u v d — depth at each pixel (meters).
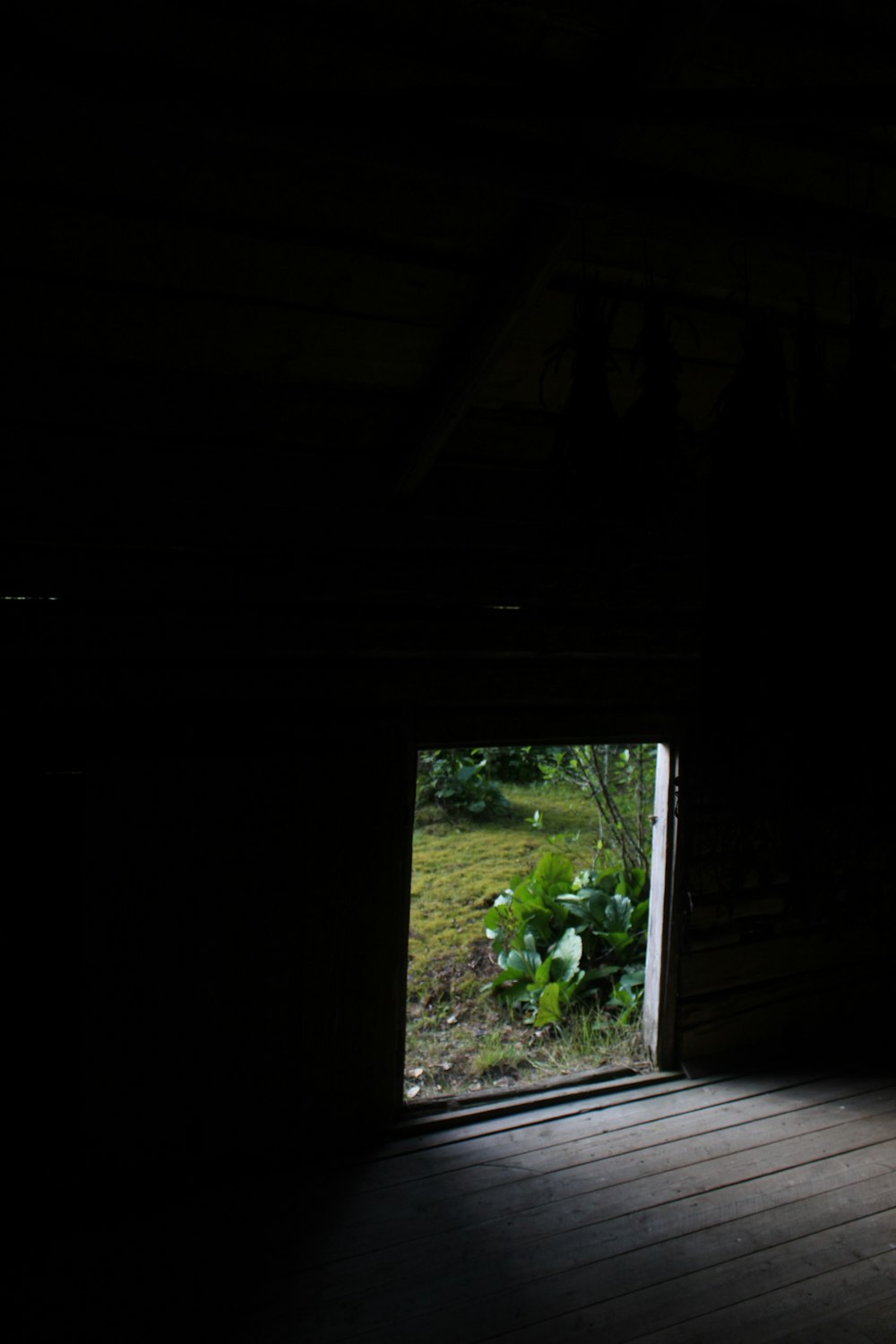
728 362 3.43
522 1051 5.02
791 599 1.90
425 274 2.75
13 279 2.51
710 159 2.58
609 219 2.63
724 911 4.79
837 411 1.97
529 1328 3.02
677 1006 4.75
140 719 3.53
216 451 3.30
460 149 2.08
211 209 2.43
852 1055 5.02
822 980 5.09
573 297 2.95
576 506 2.13
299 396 3.15
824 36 2.30
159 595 3.39
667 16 2.05
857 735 1.86
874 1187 3.82
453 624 3.92
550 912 6.00
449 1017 5.42
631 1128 4.24
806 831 1.89
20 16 1.95
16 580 3.15
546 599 4.05
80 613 3.30
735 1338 3.00
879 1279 3.29
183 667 3.54
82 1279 3.18
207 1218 3.51
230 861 3.67
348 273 2.71
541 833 8.41
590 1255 3.37
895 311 3.23
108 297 2.62
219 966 3.68
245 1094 3.79
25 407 2.91
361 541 3.66
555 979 5.58
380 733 3.91
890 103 1.85
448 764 8.93
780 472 1.92
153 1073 3.61
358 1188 3.73
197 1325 2.99
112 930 3.50
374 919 3.97
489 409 3.43
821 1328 3.05
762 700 1.91
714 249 2.84
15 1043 3.40
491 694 4.12
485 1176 3.84
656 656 4.42
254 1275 3.22
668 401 2.12
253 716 3.71
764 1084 4.68
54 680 3.33
